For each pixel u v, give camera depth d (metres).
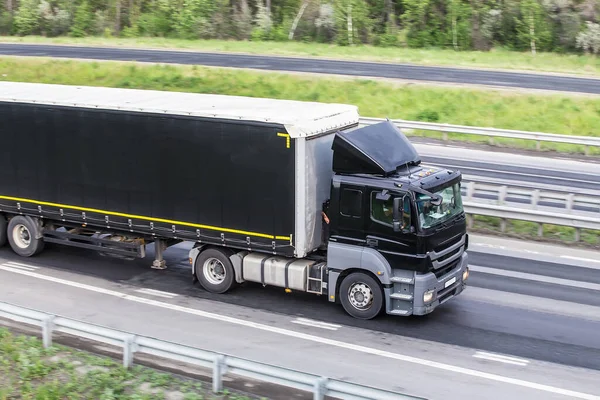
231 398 10.39
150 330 13.24
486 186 20.42
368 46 60.31
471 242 19.06
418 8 63.59
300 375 9.86
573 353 12.41
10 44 56.72
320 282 14.05
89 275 16.33
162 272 16.59
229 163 14.06
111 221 15.73
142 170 15.07
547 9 60.53
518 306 14.60
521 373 11.60
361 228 13.30
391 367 11.79
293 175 13.49
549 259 17.70
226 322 13.66
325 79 40.84
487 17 61.88
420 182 13.11
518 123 35.16
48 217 16.61
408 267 13.09
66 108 15.69
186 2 67.38
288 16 67.44
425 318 13.92
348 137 13.44
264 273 14.45
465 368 11.77
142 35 68.00
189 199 14.67
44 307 14.34
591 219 18.36
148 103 15.34
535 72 45.38
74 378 10.86
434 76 42.44
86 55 49.50
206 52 52.59
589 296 15.23
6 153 16.70
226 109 14.54
